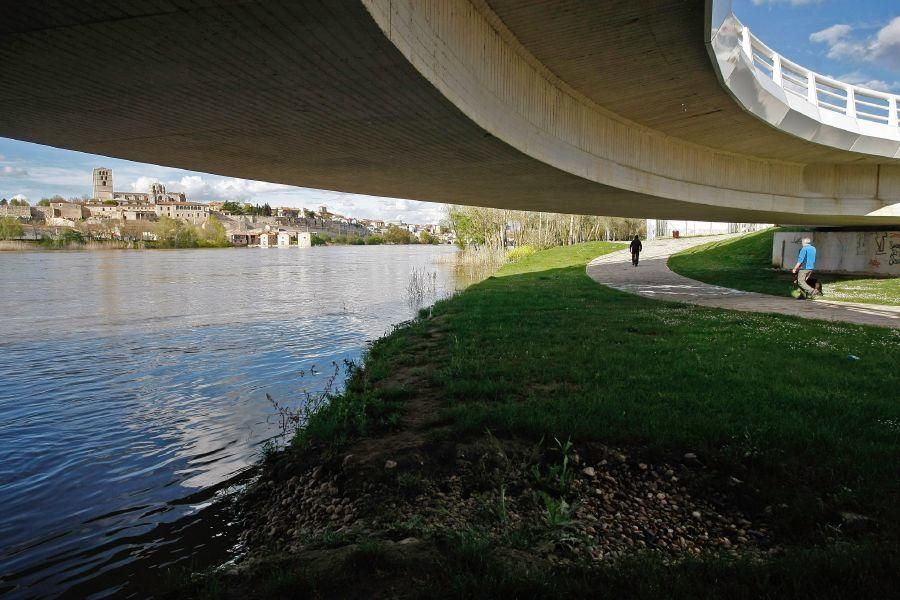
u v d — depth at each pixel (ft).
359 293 84.48
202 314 61.98
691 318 41.50
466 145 23.44
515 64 25.05
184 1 9.82
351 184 34.99
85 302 73.72
